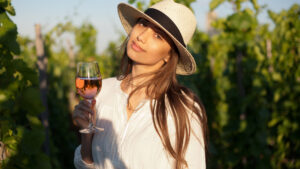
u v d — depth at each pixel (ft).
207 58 20.07
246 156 16.92
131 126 5.81
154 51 5.57
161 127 5.50
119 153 5.80
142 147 5.61
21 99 7.51
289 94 16.83
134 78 6.07
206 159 6.28
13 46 7.16
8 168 7.27
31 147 7.57
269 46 17.10
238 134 17.02
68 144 21.04
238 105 17.02
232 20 15.51
